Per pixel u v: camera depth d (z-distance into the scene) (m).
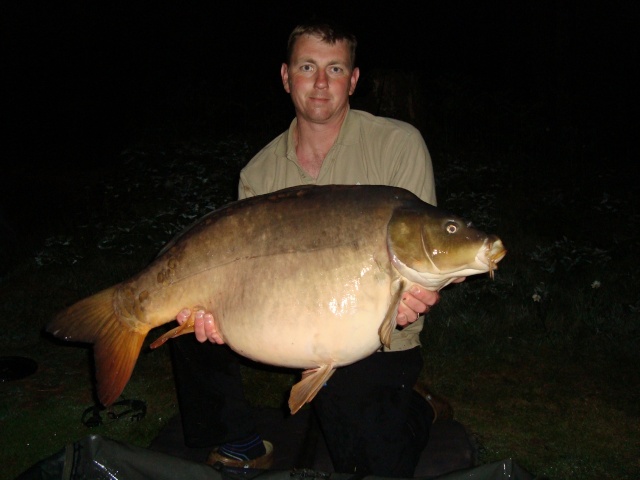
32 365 4.26
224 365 3.00
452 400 3.88
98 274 5.97
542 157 10.23
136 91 13.30
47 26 14.04
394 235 2.32
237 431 3.06
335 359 2.36
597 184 8.95
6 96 12.88
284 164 3.18
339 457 2.90
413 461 2.90
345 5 15.66
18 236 6.98
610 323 4.81
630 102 12.44
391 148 3.04
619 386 4.04
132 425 3.61
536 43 13.41
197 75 14.13
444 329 4.78
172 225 7.01
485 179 8.88
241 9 15.21
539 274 5.81
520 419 3.66
